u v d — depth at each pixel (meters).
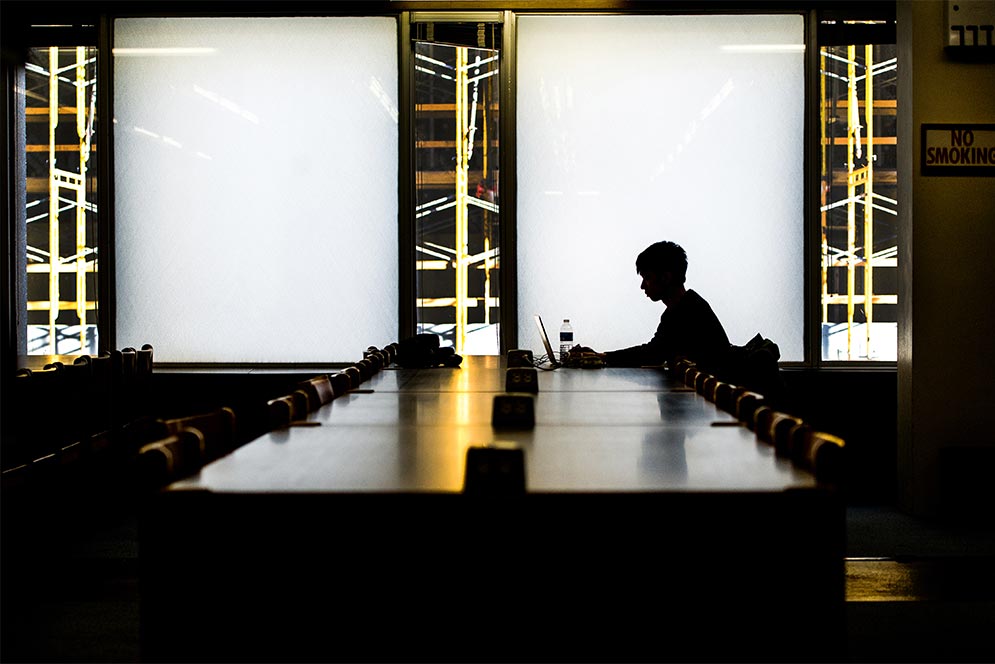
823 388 5.30
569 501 1.57
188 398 5.39
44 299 5.79
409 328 5.60
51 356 5.59
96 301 5.68
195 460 1.85
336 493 1.58
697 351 4.34
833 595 1.56
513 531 1.57
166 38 5.59
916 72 4.46
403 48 5.50
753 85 5.56
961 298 4.50
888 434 5.28
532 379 3.38
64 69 5.75
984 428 4.53
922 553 3.88
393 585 1.57
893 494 5.14
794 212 5.58
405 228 5.57
